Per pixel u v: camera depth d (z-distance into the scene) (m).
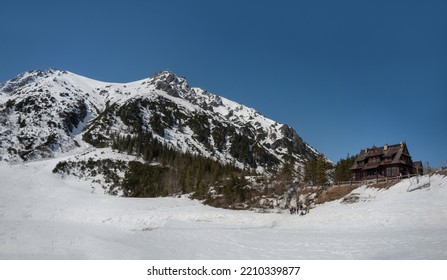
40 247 24.64
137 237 34.59
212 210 61.19
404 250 23.75
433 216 38.19
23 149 126.38
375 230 35.66
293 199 74.75
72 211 63.66
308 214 53.06
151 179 109.88
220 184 95.44
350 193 65.31
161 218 53.97
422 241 26.61
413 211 41.00
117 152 131.12
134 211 60.88
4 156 117.12
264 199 78.31
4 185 82.06
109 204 68.31
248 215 52.69
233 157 184.88
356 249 25.75
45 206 67.69
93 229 39.03
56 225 38.31
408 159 80.88
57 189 85.25
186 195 91.44
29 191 81.12
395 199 51.75
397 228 35.56
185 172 108.38
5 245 24.48
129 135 147.38
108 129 157.12
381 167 81.06
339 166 99.44
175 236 36.00
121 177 110.06
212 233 38.41
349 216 44.66
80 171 109.69
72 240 27.67
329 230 38.94
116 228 42.69
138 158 128.25
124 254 24.69
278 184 88.44
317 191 75.00
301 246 28.92
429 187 52.69
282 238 34.00
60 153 130.25
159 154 135.62
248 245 30.31
